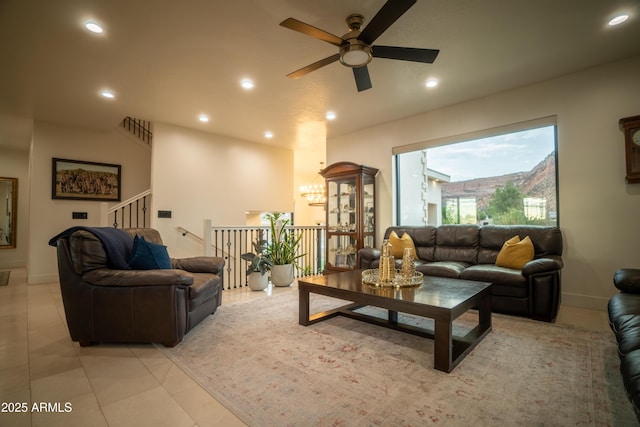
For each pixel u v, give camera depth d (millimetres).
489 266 3395
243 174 6090
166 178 5102
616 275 2256
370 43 2316
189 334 2529
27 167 6613
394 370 1907
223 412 1509
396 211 5117
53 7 2277
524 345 2285
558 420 1422
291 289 4309
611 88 3184
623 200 3123
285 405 1553
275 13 2396
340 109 4445
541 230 3408
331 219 5438
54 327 2738
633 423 1396
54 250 4848
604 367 1936
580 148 3350
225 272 5715
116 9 2316
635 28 2592
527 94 3693
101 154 5336
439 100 4133
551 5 2307
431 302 2020
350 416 1458
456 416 1452
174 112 4535
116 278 2275
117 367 1974
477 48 2896
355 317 2871
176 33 2629
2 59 2998
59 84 3553
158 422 1435
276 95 3926
